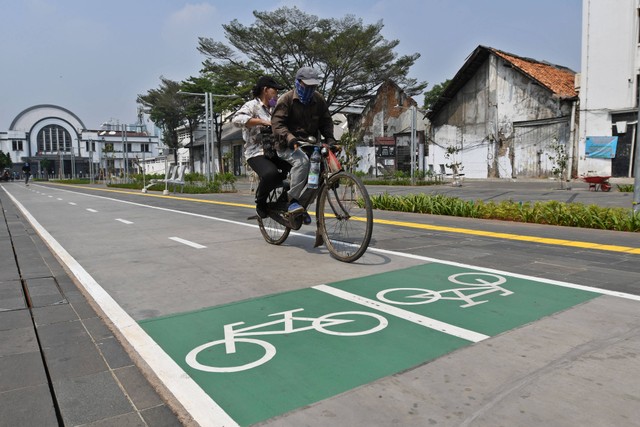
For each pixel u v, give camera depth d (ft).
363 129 153.38
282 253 18.31
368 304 11.52
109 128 384.88
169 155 266.36
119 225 28.53
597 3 87.92
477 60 111.86
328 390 7.34
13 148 342.44
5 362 8.48
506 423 6.32
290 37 131.34
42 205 48.65
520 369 7.88
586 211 25.91
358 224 16.12
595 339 9.11
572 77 110.73
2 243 21.83
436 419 6.47
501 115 109.60
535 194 54.60
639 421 6.31
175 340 9.49
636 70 84.58
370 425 6.37
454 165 83.20
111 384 7.68
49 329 10.13
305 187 17.20
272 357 8.59
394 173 106.32
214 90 164.14
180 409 6.88
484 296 12.07
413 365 8.13
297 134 17.47
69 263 17.08
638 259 16.63
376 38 137.59
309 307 11.38
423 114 139.85
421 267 15.46
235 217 31.99
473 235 22.48
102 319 10.78
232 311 11.21
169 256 18.12
